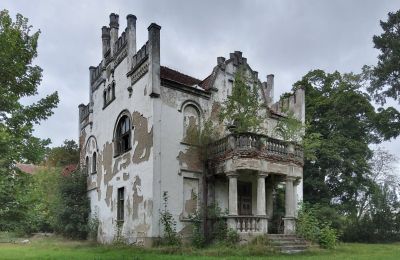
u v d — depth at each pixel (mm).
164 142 22703
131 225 23812
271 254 18969
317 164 40719
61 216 32031
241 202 25625
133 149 24578
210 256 17906
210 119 25078
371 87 39938
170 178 22578
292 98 32125
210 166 23844
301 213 24344
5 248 23250
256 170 21891
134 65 25641
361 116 41969
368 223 37344
